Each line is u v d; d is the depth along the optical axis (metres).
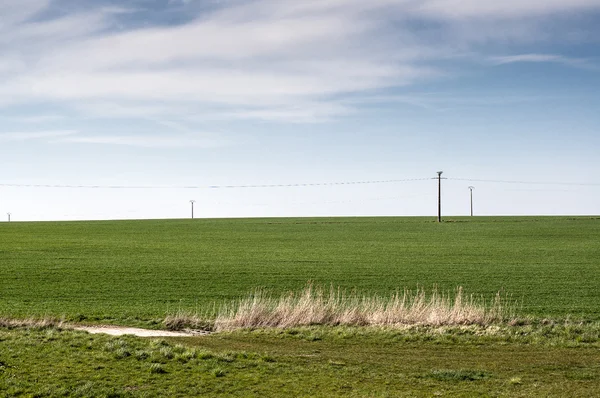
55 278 39.56
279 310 23.67
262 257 52.59
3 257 51.91
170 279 39.38
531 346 18.47
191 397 12.96
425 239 71.44
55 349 16.36
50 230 88.88
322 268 45.06
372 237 74.81
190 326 23.03
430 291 35.12
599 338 19.45
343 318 22.45
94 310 27.83
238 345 18.53
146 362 15.38
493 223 97.00
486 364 16.25
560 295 33.34
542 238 71.69
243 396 13.09
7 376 13.71
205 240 71.38
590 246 62.03
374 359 16.75
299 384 14.02
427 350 17.94
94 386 13.32
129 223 108.75
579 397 13.20
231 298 32.44
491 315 23.17
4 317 23.33
